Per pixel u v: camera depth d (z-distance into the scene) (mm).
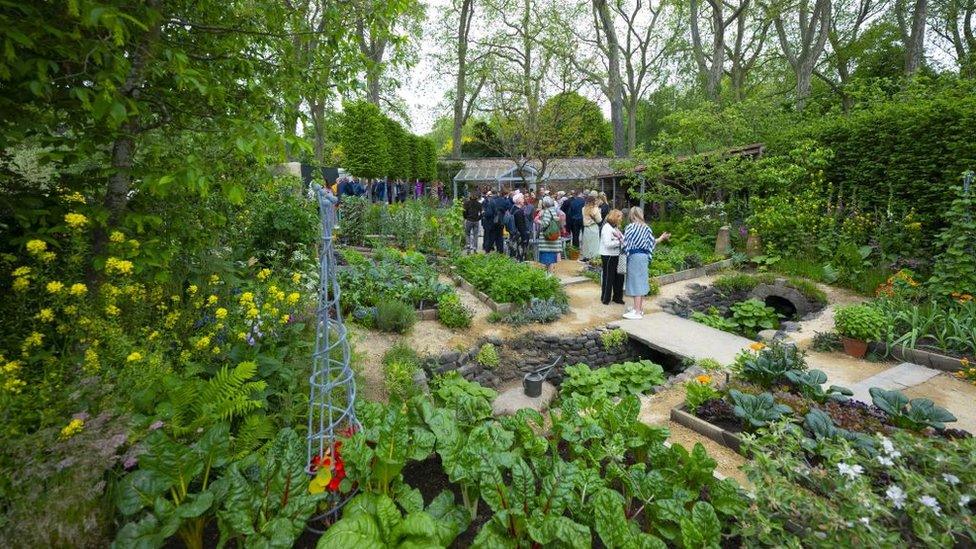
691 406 4133
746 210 11688
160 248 3232
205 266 4180
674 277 9703
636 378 5367
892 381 5113
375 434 2494
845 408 3672
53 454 1934
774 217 10109
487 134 26406
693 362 5895
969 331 5637
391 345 5883
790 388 4160
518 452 2676
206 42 3543
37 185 3193
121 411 2314
